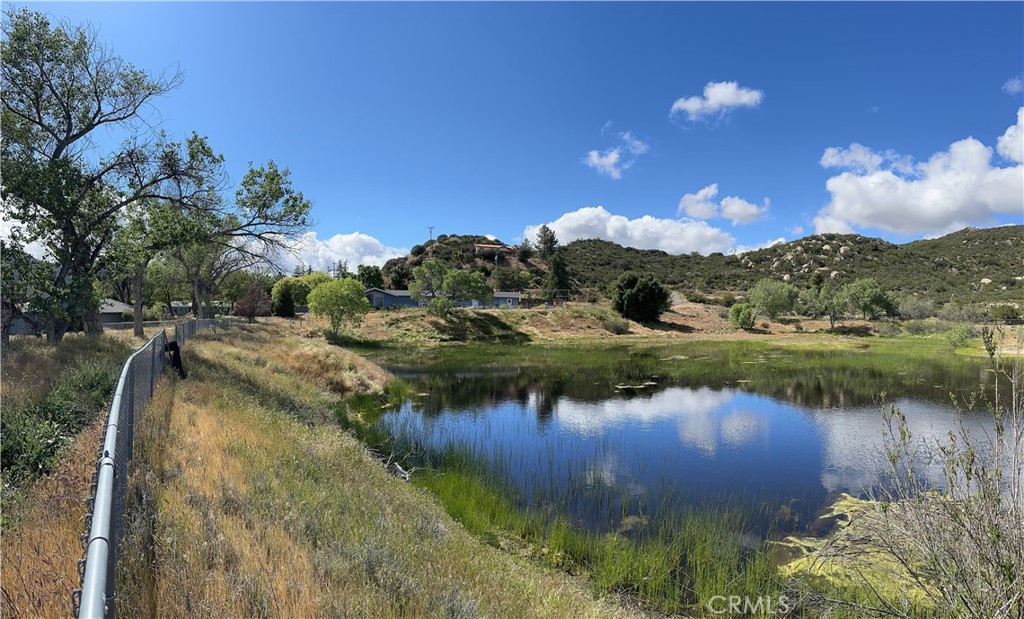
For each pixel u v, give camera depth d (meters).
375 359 33.84
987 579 3.56
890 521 4.45
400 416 16.97
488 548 6.84
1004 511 3.69
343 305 41.75
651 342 47.59
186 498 4.73
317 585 3.88
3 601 2.84
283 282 60.91
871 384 23.22
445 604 4.07
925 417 16.45
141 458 5.36
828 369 28.44
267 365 18.28
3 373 8.84
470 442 13.47
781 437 14.45
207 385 10.91
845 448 13.26
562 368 29.92
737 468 11.68
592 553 7.38
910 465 4.51
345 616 3.55
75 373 8.74
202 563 3.72
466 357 35.31
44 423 5.80
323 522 5.15
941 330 49.34
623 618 5.47
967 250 118.19
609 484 10.43
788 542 7.73
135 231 16.42
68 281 14.64
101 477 2.80
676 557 7.22
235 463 6.15
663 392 22.12
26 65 14.81
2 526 3.86
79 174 14.61
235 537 4.29
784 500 9.60
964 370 26.88
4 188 12.82
